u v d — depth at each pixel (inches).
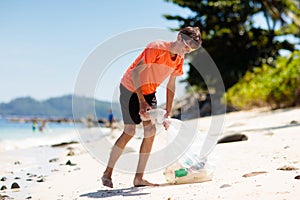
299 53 733.3
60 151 386.6
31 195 177.3
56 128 1807.3
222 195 137.3
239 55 1173.1
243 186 146.4
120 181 194.7
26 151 400.5
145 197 149.9
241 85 919.7
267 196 129.2
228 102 886.4
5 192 188.2
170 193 151.4
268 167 181.0
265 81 727.1
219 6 1166.3
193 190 151.2
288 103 683.4
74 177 217.8
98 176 215.2
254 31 1177.4
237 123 477.7
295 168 167.6
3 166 291.6
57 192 179.2
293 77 666.2
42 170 259.3
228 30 1184.8
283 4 1082.7
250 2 1159.6
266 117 516.7
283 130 318.3
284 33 1191.6
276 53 1185.4
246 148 243.1
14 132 1403.8
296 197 125.0
